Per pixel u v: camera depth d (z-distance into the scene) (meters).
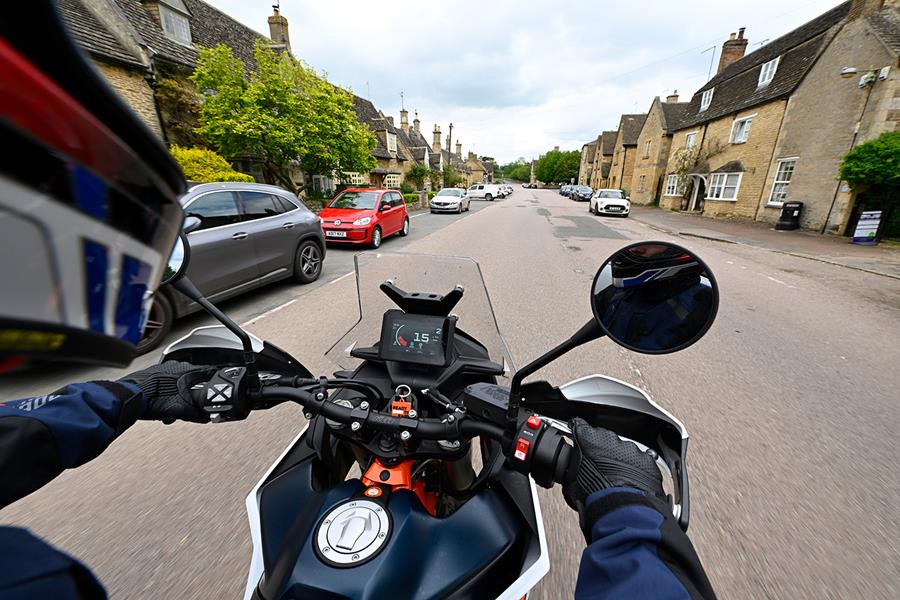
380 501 1.09
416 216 21.19
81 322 0.47
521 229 15.48
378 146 31.19
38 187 0.37
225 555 2.02
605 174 50.59
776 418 3.23
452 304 1.60
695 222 18.27
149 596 1.83
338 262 8.87
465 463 1.59
